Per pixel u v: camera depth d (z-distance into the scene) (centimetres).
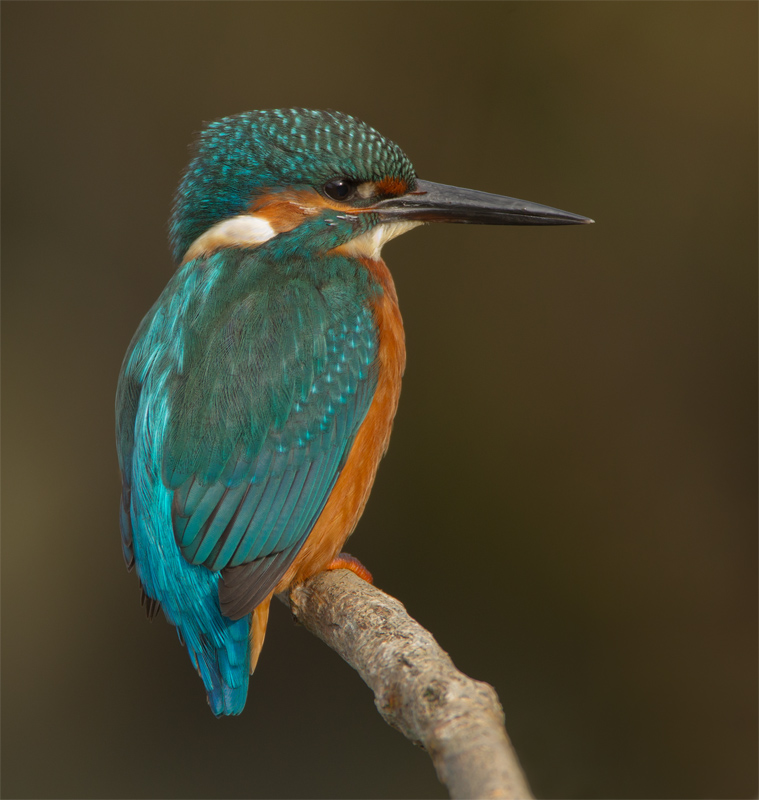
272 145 283
